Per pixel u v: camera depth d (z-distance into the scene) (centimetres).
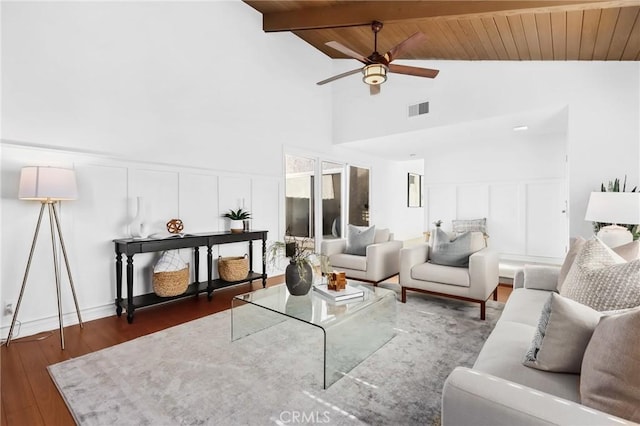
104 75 336
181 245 354
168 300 345
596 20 288
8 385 205
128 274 313
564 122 482
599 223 352
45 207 300
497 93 449
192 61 413
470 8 306
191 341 269
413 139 595
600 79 377
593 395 97
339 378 208
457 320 307
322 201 626
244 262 420
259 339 272
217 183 439
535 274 257
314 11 447
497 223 628
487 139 610
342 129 626
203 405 182
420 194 1005
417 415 172
